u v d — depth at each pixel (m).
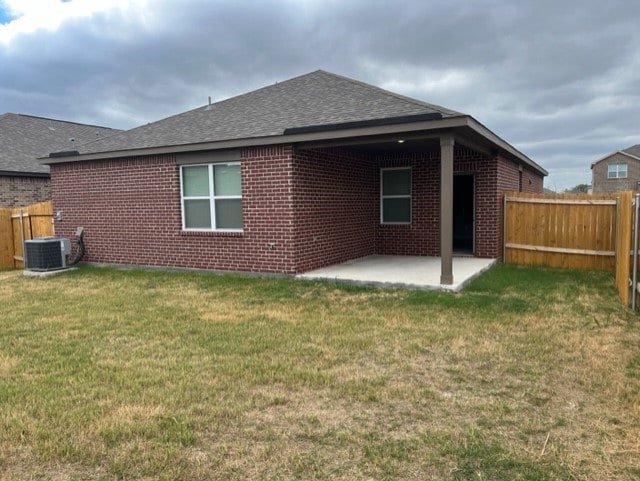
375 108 9.24
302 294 8.30
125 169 11.57
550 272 10.52
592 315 6.70
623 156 52.84
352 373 4.62
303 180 9.84
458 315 6.73
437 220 12.30
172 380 4.50
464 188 15.71
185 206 10.94
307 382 4.39
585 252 11.10
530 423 3.57
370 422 3.62
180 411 3.81
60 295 8.80
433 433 3.43
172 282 9.73
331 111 9.73
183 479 2.91
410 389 4.21
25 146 19.62
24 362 5.10
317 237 10.37
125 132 12.82
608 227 10.88
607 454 3.12
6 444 3.35
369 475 2.94
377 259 11.95
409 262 11.26
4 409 3.92
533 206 11.70
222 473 2.97
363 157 12.34
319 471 2.98
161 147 10.62
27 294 9.00
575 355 5.04
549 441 3.30
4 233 14.20
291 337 5.84
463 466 3.01
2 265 14.12
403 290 8.41
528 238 11.80
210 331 6.17
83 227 12.49
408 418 3.68
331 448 3.26
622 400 3.93
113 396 4.13
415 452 3.18
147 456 3.15
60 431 3.52
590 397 4.01
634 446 3.22
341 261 11.34
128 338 5.95
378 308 7.23
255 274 10.07
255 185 9.88
